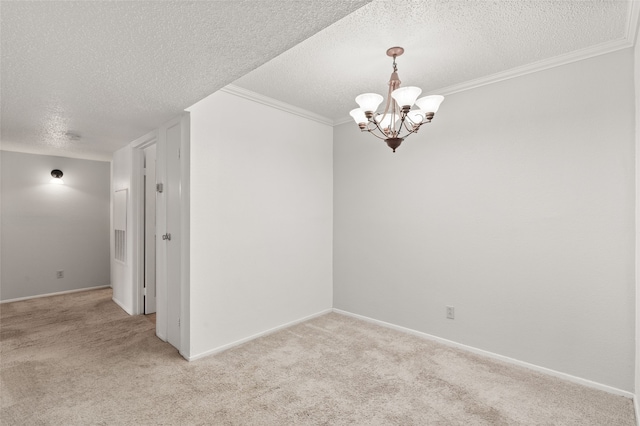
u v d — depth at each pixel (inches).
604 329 90.3
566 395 87.4
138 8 54.2
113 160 184.2
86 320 147.6
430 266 125.6
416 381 94.2
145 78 82.2
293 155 141.6
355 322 145.3
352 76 109.9
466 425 75.1
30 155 185.0
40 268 188.7
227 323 117.2
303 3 53.7
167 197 121.0
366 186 146.8
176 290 114.9
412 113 91.6
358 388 90.4
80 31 61.0
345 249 155.5
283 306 137.6
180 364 103.9
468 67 103.4
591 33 83.9
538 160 101.0
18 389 88.7
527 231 103.1
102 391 87.9
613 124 88.7
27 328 136.9
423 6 72.7
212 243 113.0
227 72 79.3
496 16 76.7
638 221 80.4
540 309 100.8
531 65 100.8
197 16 56.9
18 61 72.5
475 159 113.9
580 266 94.0
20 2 51.8
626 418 77.5
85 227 204.5
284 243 137.9
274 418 77.2
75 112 108.4
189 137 107.0
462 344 117.2
